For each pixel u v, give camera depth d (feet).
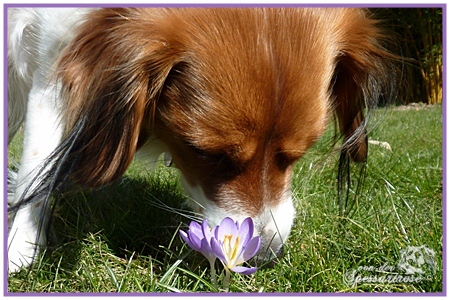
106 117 2.78
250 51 2.73
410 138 5.79
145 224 3.14
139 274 2.85
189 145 2.84
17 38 2.98
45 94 2.91
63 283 2.82
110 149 2.80
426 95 11.46
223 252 2.63
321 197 3.40
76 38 2.80
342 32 2.95
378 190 3.45
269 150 2.80
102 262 2.90
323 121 2.83
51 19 2.89
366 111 3.10
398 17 10.73
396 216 3.16
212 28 2.76
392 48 3.15
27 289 2.79
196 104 2.79
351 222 3.12
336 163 3.52
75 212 3.17
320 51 2.81
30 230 2.88
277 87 2.73
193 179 2.90
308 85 2.77
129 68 2.76
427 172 3.77
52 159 2.83
